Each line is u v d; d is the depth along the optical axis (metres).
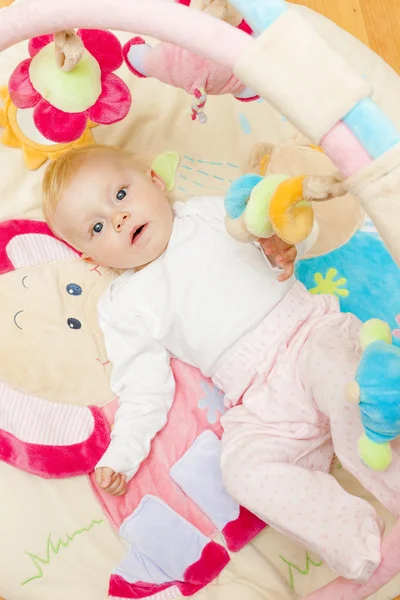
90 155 1.19
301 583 1.04
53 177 1.18
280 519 0.96
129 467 1.08
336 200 1.24
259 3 0.66
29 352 1.12
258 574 1.04
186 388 1.18
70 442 1.09
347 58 1.28
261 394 1.08
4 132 1.23
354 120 0.63
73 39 0.88
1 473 1.03
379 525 0.89
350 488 1.09
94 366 1.17
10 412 1.06
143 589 1.03
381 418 0.73
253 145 1.29
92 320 1.21
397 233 0.64
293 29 0.65
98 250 1.19
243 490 1.00
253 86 0.67
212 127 1.32
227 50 0.67
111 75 1.05
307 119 0.65
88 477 1.09
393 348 0.76
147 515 1.09
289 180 0.73
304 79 0.64
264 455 1.02
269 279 1.13
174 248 1.19
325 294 1.17
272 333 1.11
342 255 1.23
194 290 1.14
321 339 1.07
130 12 0.70
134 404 1.13
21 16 0.75
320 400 1.02
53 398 1.11
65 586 1.00
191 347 1.14
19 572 0.99
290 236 0.76
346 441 0.97
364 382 0.74
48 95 0.97
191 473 1.11
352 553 0.85
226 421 1.11
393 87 1.27
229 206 0.85
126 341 1.17
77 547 1.03
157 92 1.31
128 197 1.18
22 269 1.18
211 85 0.98
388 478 0.92
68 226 1.18
